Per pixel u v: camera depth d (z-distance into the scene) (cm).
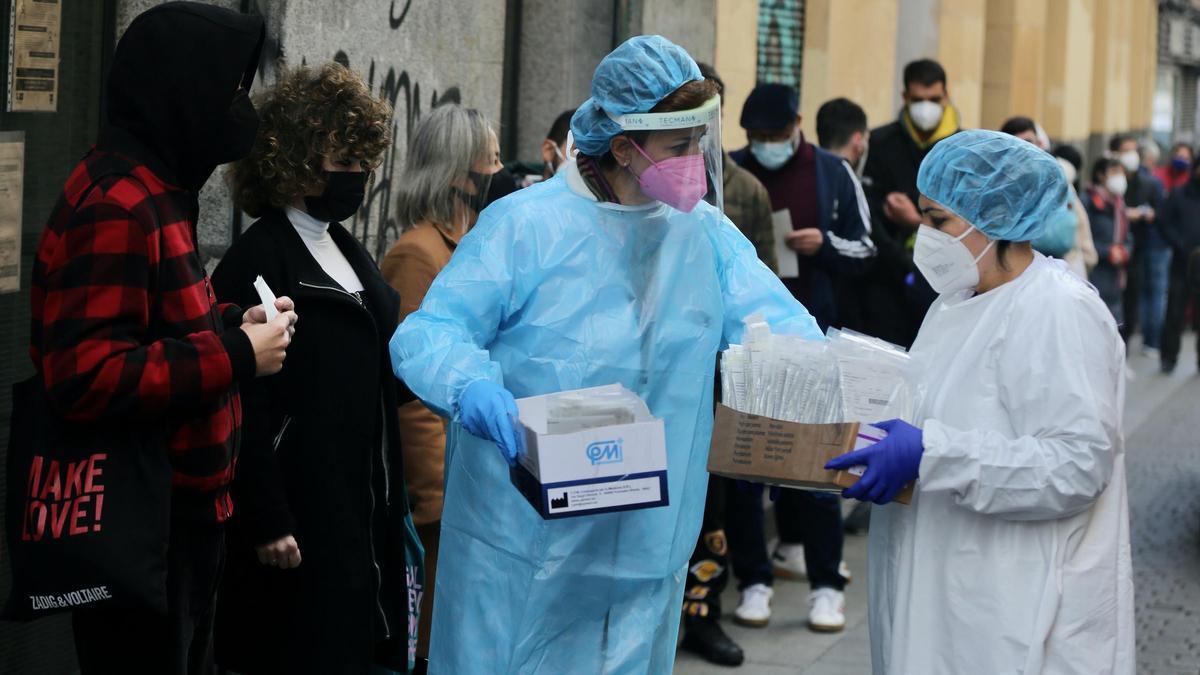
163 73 290
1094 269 1242
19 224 399
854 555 708
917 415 311
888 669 319
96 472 280
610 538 316
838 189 603
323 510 356
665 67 302
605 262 314
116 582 277
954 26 1383
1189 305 1559
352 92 359
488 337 315
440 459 430
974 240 312
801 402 306
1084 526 308
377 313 373
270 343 301
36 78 403
